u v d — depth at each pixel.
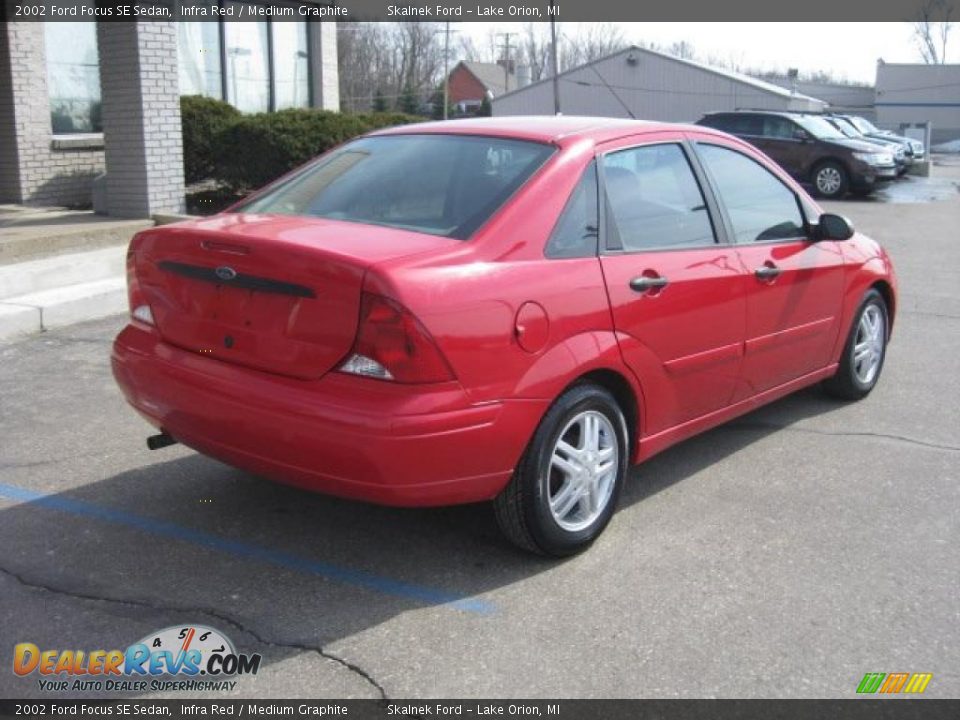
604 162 4.27
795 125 21.95
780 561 4.07
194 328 3.86
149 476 4.86
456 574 3.92
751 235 5.00
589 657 3.35
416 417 3.35
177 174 10.95
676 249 4.46
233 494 4.67
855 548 4.21
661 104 46.47
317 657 3.33
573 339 3.84
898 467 5.16
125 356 4.10
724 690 3.19
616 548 4.16
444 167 4.21
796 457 5.29
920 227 16.16
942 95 69.81
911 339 8.05
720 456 5.29
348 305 3.40
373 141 4.70
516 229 3.79
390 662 3.30
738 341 4.78
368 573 3.92
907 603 3.76
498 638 3.46
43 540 4.14
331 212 4.18
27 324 7.46
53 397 6.03
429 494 3.50
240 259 3.64
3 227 9.73
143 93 10.44
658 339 4.24
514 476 3.78
